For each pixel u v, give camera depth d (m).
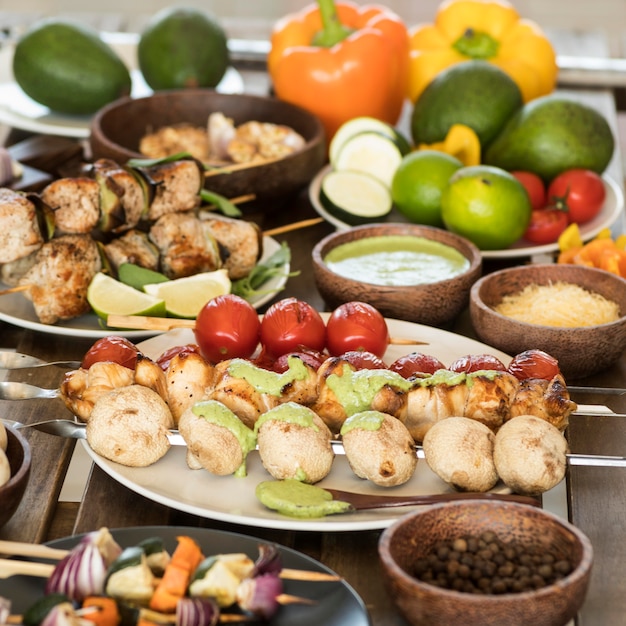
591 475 0.98
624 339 1.05
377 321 1.04
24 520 0.94
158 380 0.97
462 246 1.16
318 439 0.94
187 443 0.94
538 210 1.25
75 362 1.05
